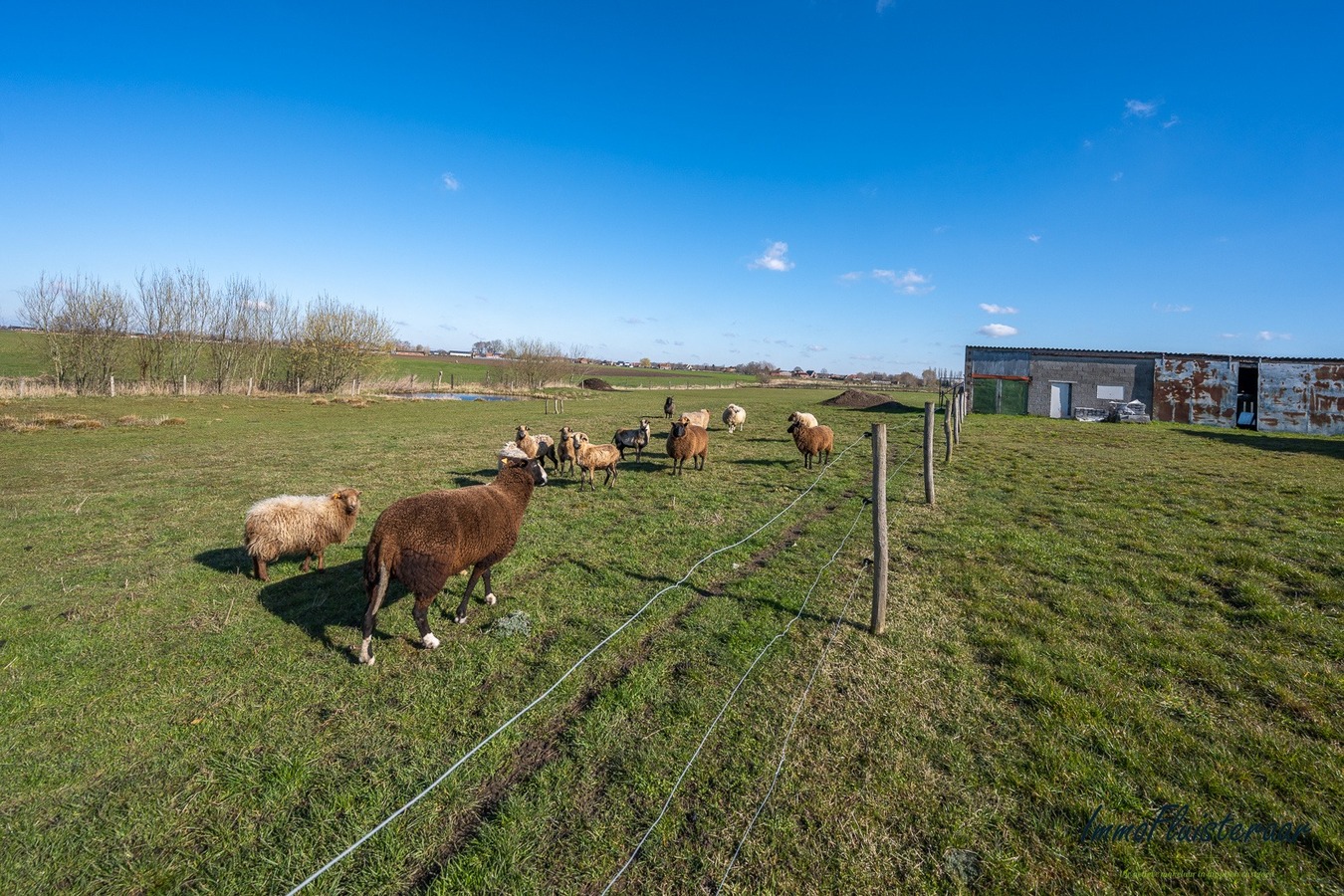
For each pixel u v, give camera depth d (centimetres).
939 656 557
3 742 420
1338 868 315
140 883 309
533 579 754
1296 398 2788
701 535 953
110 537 927
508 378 6159
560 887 311
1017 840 341
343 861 325
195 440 2073
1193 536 938
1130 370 3117
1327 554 834
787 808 367
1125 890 308
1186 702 476
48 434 2133
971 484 1374
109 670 522
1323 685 497
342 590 711
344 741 427
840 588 725
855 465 1645
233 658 545
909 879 317
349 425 2633
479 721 452
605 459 1334
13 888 304
